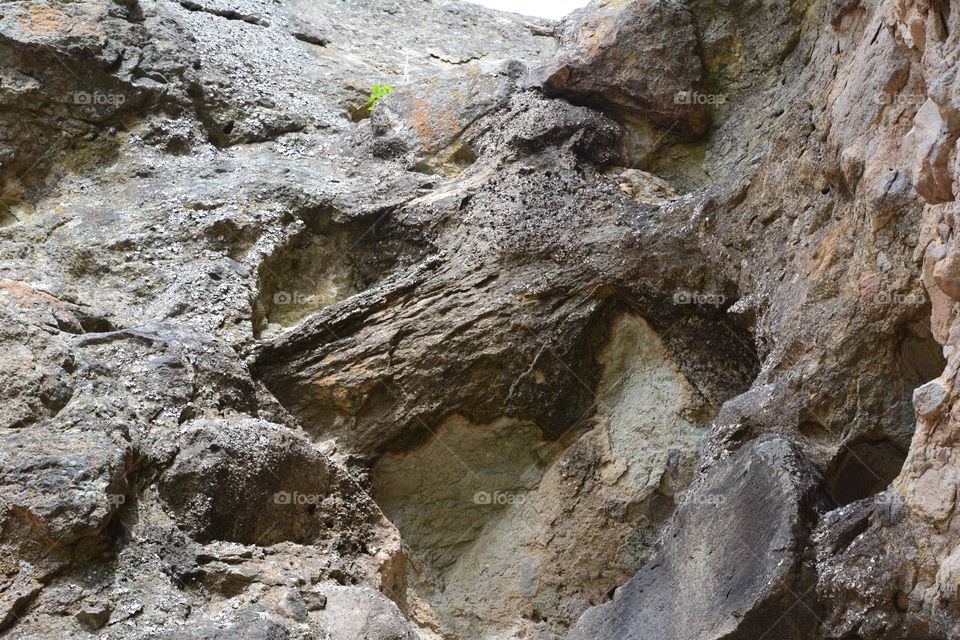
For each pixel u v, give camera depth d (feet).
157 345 19.35
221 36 26.76
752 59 24.62
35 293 19.45
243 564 17.39
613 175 23.95
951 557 14.26
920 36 15.67
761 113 23.95
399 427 21.03
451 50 30.22
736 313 19.71
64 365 18.04
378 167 24.86
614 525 20.67
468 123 25.03
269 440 18.85
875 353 17.16
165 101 23.99
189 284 21.17
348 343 21.29
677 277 20.95
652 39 24.50
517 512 21.31
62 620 15.48
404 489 21.45
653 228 21.27
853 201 17.93
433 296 21.58
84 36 23.26
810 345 17.69
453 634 20.67
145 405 18.47
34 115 22.70
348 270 23.16
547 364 21.20
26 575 15.69
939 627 14.40
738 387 20.97
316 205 23.04
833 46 19.86
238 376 19.86
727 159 24.13
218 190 22.71
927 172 15.02
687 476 20.58
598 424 21.31
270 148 25.20
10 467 16.24
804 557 15.48
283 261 22.70
